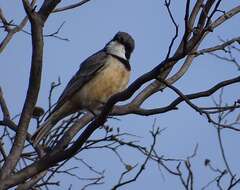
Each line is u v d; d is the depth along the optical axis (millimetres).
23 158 11320
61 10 10773
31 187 9922
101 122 8953
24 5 8375
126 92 8758
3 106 11758
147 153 11102
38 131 10930
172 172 10359
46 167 8859
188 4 7930
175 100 9852
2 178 8484
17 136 8781
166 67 8602
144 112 10906
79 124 11008
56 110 13305
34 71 8594
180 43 10156
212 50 10086
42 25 8492
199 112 9281
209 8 10289
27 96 8781
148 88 11195
